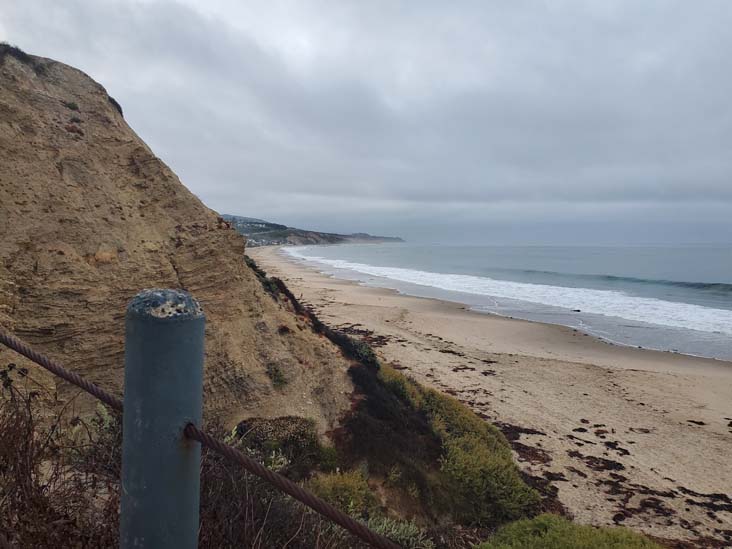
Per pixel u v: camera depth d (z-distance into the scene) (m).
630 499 10.54
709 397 17.58
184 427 1.47
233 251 10.96
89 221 8.82
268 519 3.64
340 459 8.96
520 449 12.55
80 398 7.47
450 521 8.80
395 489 8.79
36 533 2.61
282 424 9.12
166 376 1.42
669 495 10.79
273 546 3.49
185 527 1.53
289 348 10.84
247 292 10.88
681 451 13.08
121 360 8.29
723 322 32.31
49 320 7.59
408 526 7.48
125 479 1.53
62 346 7.70
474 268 81.44
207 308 9.94
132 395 1.47
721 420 15.45
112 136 10.62
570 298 43.84
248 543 3.24
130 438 1.49
